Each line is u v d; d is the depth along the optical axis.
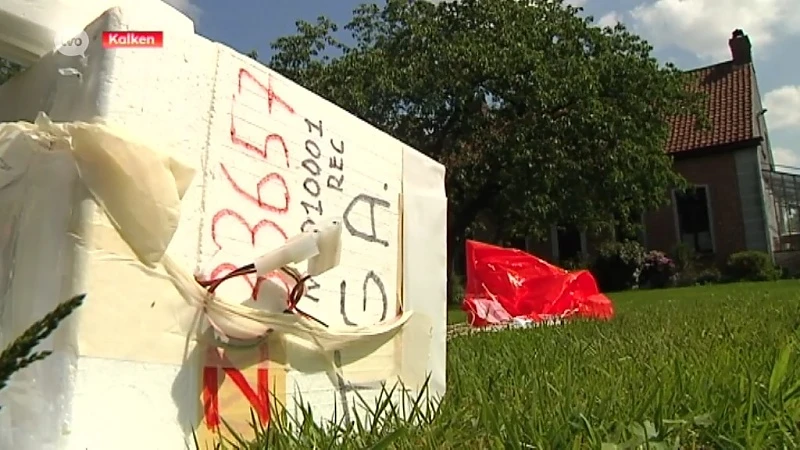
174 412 2.10
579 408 2.48
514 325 8.15
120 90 2.09
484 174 21.12
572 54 21.55
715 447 2.23
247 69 2.57
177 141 2.24
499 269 9.67
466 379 3.59
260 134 2.59
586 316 8.77
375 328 2.96
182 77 2.29
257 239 2.51
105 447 1.90
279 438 2.24
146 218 2.01
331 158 2.94
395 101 21.58
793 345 3.69
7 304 1.93
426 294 3.38
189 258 2.25
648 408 2.46
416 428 2.42
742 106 27.12
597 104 20.41
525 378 3.39
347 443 2.26
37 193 1.95
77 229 1.90
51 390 1.83
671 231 26.77
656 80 22.02
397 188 3.34
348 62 21.81
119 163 1.96
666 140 24.72
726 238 25.95
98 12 2.32
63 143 1.94
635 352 4.27
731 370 3.03
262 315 2.38
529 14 21.47
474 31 21.38
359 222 3.06
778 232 27.08
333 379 2.74
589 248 26.92
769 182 27.17
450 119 21.69
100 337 1.92
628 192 21.88
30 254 1.93
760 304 8.46
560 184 20.97
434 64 21.00
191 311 2.19
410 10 22.38
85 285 1.89
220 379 2.26
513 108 20.98
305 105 2.84
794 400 2.58
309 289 2.72
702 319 6.75
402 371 3.17
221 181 2.40
